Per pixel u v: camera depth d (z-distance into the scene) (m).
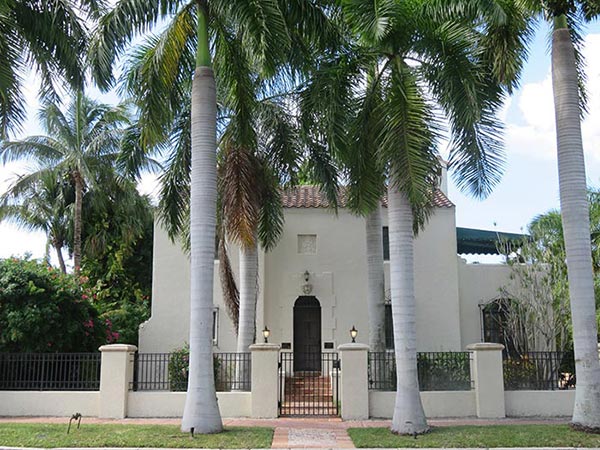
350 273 20.91
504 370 14.18
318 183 15.90
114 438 10.55
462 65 11.26
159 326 20.17
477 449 9.74
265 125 15.47
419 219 16.28
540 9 12.24
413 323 11.48
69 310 16.25
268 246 16.61
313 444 10.30
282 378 15.38
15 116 13.62
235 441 10.37
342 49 12.32
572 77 11.96
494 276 21.27
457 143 11.88
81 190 24.69
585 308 11.25
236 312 16.36
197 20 12.90
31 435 10.84
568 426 11.29
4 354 14.46
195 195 11.73
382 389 13.75
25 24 13.48
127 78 13.31
